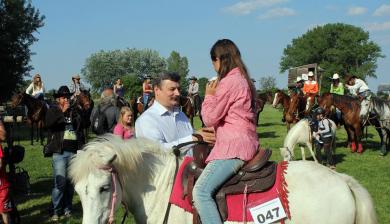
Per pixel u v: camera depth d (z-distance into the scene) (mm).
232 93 3438
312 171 3564
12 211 6445
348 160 13320
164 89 4199
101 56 79625
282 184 3473
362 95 15102
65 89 7160
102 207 3402
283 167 3596
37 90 18172
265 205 3436
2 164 5965
